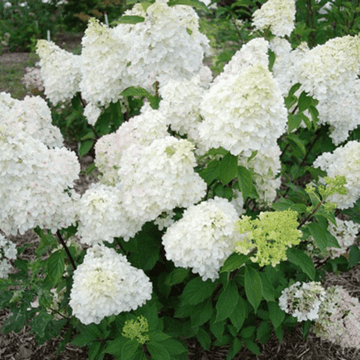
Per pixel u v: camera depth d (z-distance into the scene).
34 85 1.82
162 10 0.87
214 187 0.88
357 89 1.18
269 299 0.75
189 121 0.86
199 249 0.72
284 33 1.09
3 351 1.01
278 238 0.63
